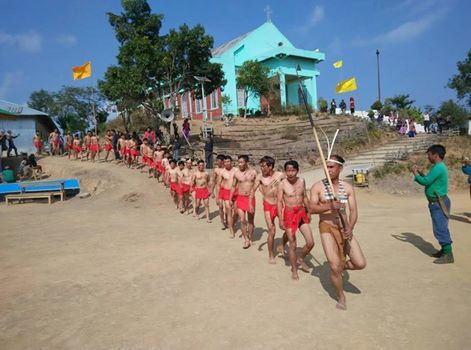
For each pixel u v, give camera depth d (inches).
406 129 1093.8
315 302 192.2
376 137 1021.2
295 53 1370.6
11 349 156.6
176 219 443.2
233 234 340.5
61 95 1942.7
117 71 832.3
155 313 186.2
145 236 354.6
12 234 384.5
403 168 681.6
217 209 494.3
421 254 266.5
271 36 1476.4
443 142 848.9
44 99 1947.6
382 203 549.3
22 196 651.5
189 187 476.1
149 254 290.4
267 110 1381.6
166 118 874.8
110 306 196.5
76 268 261.1
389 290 203.5
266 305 190.9
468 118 1336.1
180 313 185.2
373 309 181.2
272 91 1348.4
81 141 965.2
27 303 203.2
